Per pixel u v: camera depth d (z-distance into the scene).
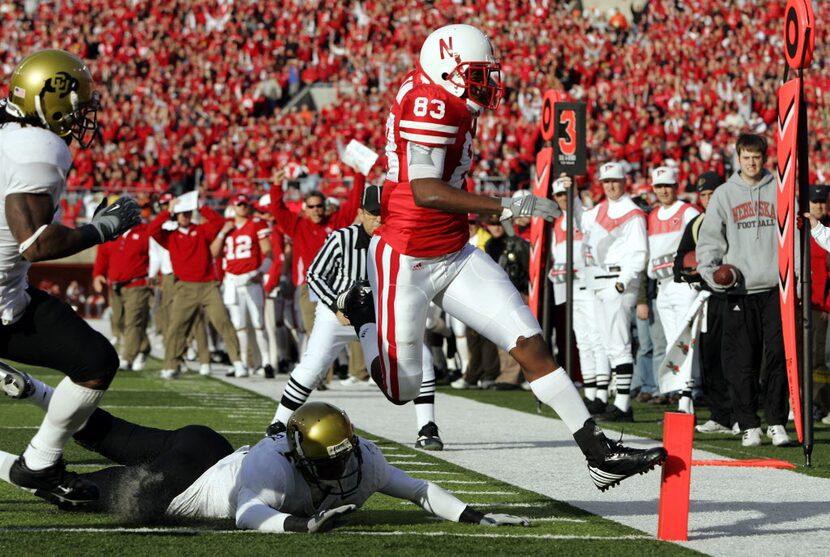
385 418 37.44
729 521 20.39
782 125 28.22
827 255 37.62
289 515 18.12
